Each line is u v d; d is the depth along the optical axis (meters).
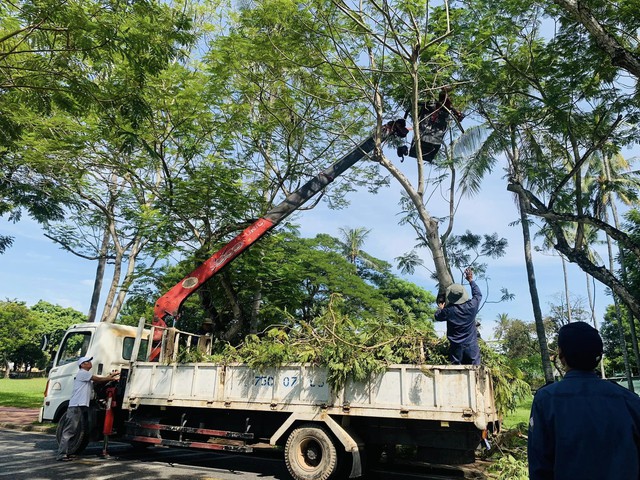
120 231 17.56
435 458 7.00
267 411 7.86
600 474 2.01
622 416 2.10
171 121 12.80
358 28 11.18
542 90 11.98
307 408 7.38
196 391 8.30
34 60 6.39
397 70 11.91
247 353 8.20
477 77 12.47
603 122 12.63
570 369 2.36
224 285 13.41
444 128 11.69
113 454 9.89
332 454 7.07
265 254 14.20
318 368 7.46
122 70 9.59
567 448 2.08
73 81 6.50
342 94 13.16
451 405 6.54
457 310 7.10
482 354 7.93
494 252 17.94
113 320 17.61
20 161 12.84
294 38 11.06
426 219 10.94
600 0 9.77
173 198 12.75
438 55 10.56
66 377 10.15
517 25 11.65
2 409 18.62
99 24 6.11
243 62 12.30
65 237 17.95
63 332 10.96
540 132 14.58
